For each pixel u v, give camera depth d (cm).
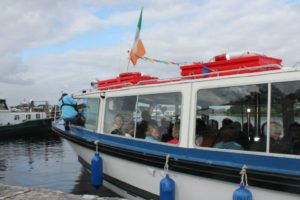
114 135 753
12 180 1261
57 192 638
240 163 509
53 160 1709
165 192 568
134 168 683
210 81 557
